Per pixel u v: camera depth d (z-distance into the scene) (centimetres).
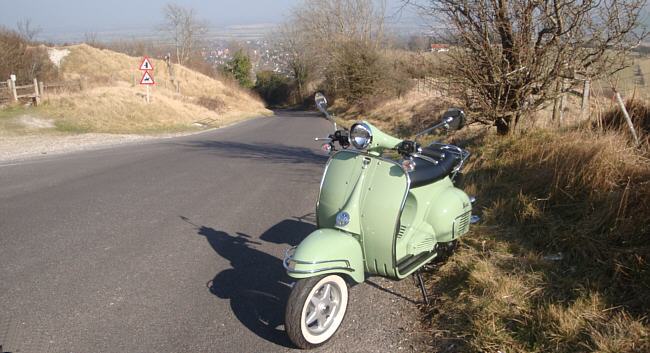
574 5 632
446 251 466
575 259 427
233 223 644
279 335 374
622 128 623
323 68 4641
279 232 610
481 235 508
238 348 355
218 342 363
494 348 331
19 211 685
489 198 594
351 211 377
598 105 689
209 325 387
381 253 380
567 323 334
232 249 549
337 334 374
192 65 5706
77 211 689
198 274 481
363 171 386
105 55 4428
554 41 672
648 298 350
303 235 600
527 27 686
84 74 3816
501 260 452
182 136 1922
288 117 3684
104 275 475
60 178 916
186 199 765
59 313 401
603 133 609
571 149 563
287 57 6431
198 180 913
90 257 519
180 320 394
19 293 434
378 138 387
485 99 755
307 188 845
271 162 1136
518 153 676
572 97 873
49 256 520
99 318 394
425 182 412
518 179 611
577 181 516
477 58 738
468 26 728
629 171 490
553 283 397
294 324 333
